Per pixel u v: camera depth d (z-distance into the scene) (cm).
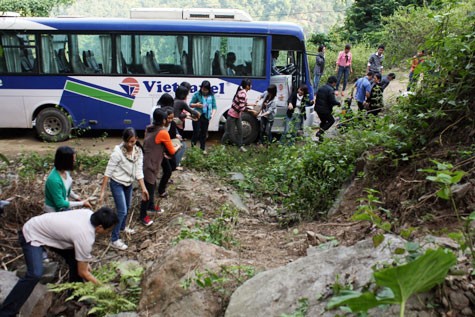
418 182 517
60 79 1170
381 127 648
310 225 611
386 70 1698
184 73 1184
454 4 575
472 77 564
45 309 505
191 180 872
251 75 1188
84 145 1169
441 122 578
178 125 826
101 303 472
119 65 1177
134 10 1179
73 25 1154
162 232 666
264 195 851
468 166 497
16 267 587
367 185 603
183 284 438
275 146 1080
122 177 627
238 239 600
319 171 705
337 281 354
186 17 1183
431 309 305
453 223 439
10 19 1148
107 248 627
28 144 1180
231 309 389
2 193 749
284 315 346
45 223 468
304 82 1207
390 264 342
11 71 1164
